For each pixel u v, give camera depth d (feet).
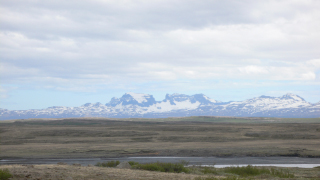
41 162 174.50
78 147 236.02
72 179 51.65
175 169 93.35
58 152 211.00
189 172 92.48
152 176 60.39
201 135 323.78
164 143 265.34
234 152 205.46
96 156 196.65
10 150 219.82
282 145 241.35
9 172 52.70
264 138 297.53
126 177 56.90
